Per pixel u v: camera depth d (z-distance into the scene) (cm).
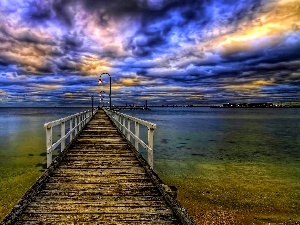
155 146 2469
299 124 6225
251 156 1975
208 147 2428
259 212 934
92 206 405
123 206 407
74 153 842
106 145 990
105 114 3372
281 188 1173
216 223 853
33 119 7988
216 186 1197
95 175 589
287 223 859
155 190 489
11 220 331
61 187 499
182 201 1021
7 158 1711
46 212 378
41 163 1566
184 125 5534
